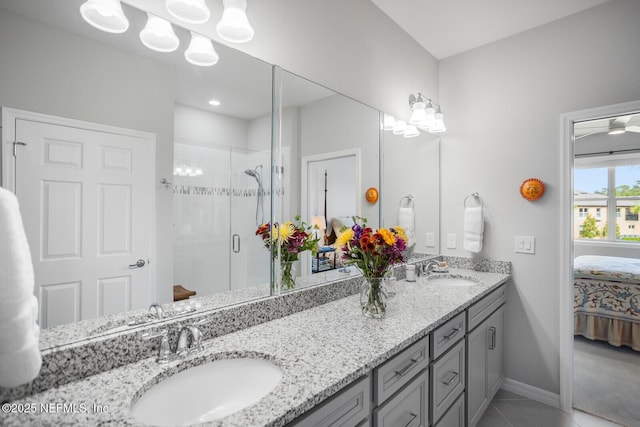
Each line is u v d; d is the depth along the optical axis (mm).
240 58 1356
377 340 1165
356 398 994
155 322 1079
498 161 2389
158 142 1125
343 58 1837
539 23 2201
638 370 2539
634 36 1896
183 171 1188
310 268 1645
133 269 1061
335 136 1796
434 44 2473
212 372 1028
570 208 2102
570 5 2016
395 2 2018
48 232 897
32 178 871
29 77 867
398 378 1179
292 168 1572
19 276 658
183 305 1178
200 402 979
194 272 1211
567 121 2105
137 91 1072
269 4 1465
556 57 2156
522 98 2289
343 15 1837
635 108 1883
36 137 877
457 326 1624
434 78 2656
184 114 1190
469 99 2539
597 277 3068
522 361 2287
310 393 825
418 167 2439
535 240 2229
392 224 2189
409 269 2162
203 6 1117
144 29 1085
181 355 1012
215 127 1279
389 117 2166
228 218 1319
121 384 860
